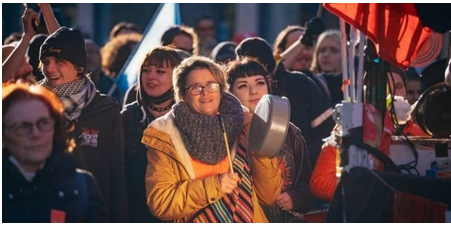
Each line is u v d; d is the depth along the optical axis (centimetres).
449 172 597
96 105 626
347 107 551
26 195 504
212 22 1270
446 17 562
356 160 550
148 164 590
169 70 666
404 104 640
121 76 930
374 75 565
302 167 641
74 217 508
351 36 560
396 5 561
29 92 505
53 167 507
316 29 837
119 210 626
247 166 589
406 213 531
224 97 596
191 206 575
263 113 564
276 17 1761
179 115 583
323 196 609
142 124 668
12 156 505
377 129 555
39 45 693
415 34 575
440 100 603
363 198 541
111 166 628
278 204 625
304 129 780
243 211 585
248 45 754
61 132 511
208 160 582
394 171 560
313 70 920
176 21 932
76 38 625
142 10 1814
